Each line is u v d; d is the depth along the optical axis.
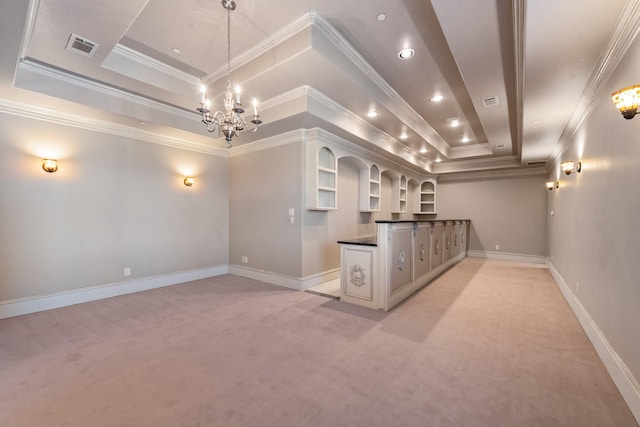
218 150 5.35
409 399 1.79
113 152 4.02
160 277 4.51
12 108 3.22
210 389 1.88
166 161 4.62
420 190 8.26
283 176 4.54
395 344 2.52
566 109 3.23
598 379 2.00
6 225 3.19
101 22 2.27
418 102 4.34
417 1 2.32
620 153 2.05
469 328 2.87
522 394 1.83
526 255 7.22
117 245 4.05
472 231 8.05
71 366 2.16
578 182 3.38
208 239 5.18
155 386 1.91
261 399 1.79
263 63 2.99
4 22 1.96
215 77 3.57
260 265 4.89
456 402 1.75
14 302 3.22
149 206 4.40
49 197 3.48
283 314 3.27
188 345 2.50
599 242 2.49
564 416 1.64
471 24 2.22
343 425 1.57
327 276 4.87
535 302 3.72
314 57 2.69
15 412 1.66
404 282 3.83
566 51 2.12
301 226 4.30
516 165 6.97
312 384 1.94
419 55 3.09
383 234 3.38
